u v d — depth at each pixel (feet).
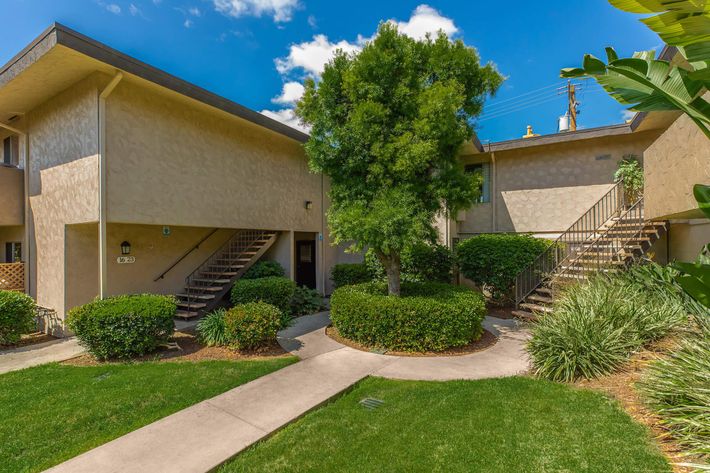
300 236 44.86
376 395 14.73
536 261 31.07
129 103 22.71
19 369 18.11
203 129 27.58
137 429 12.15
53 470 9.98
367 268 38.60
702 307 15.83
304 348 21.25
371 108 20.57
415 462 9.95
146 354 20.20
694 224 25.38
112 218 21.79
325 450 10.80
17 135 30.66
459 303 21.01
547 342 15.89
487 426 11.53
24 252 29.84
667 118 30.22
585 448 9.95
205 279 31.65
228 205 29.66
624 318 16.30
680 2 7.10
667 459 9.18
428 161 21.31
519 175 40.19
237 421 12.56
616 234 28.81
